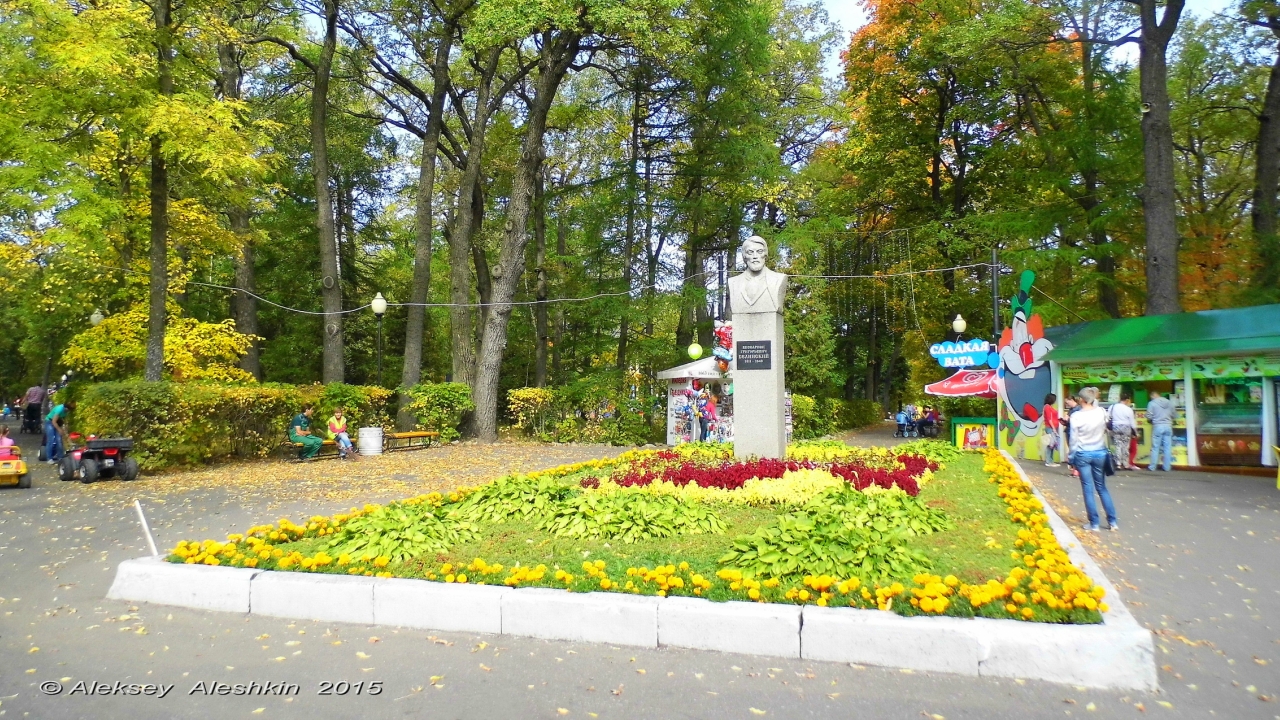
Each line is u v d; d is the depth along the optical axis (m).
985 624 4.57
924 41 25.73
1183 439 15.47
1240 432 15.04
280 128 20.16
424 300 24.53
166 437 15.59
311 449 18.73
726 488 9.53
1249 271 21.50
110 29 14.38
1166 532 8.58
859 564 5.61
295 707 4.21
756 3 27.36
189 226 19.64
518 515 8.16
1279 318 14.54
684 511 7.63
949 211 26.81
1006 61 23.19
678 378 22.64
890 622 4.64
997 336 20.38
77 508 11.02
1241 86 22.50
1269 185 20.30
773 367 11.76
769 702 4.18
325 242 23.23
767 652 4.83
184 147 15.23
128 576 6.29
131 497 12.14
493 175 30.53
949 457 14.03
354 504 11.36
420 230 24.53
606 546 6.73
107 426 14.80
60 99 15.09
